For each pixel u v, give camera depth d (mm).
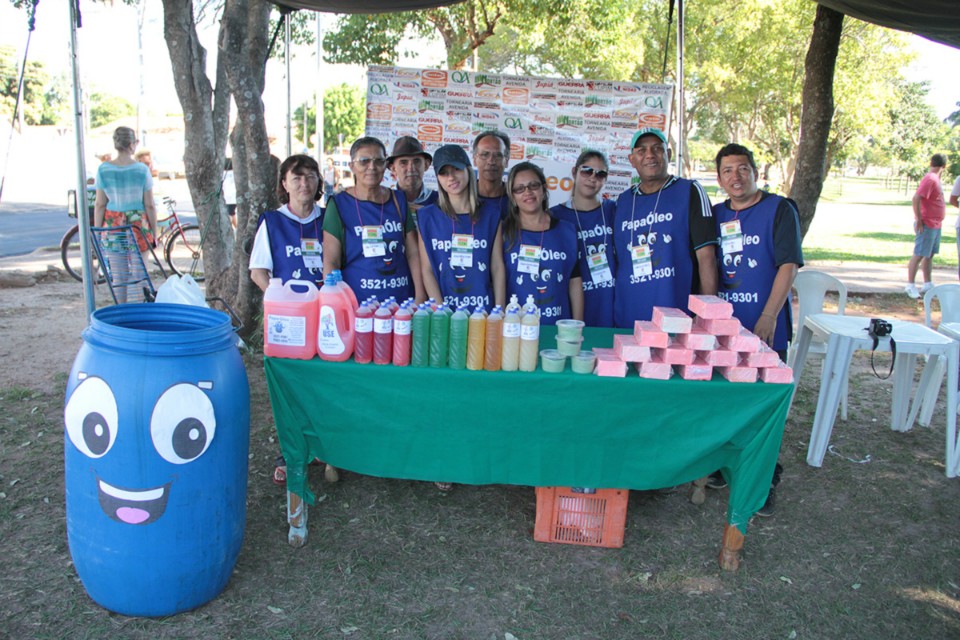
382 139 5523
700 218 3473
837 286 4758
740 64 20656
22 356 5531
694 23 19094
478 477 2902
